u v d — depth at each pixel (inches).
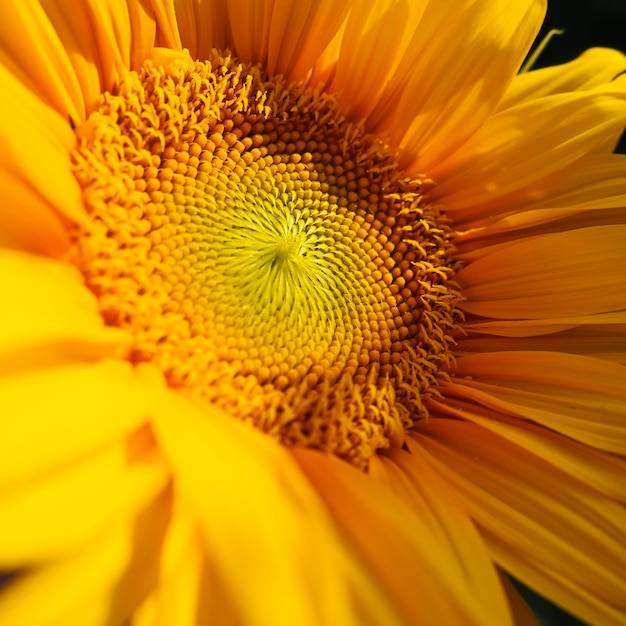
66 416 5.0
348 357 7.4
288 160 7.7
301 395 6.8
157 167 7.1
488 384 7.2
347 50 7.5
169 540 5.4
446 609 5.3
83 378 5.3
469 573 5.8
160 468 5.5
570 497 6.5
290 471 5.5
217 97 7.3
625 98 7.6
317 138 7.8
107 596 5.2
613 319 7.3
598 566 6.3
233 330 6.8
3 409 4.9
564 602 6.2
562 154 7.6
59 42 6.4
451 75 7.5
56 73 6.4
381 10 7.3
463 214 7.9
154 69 7.0
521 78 7.9
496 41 7.4
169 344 6.4
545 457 6.6
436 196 7.9
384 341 7.5
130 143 6.8
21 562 4.6
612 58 8.0
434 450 6.8
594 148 7.6
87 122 6.6
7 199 5.6
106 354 5.9
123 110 6.8
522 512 6.5
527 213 7.6
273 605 4.8
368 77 7.6
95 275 6.2
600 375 7.0
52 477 5.0
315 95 7.7
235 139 7.4
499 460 6.7
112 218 6.6
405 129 7.8
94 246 6.2
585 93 7.6
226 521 4.9
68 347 5.5
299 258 7.1
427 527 6.0
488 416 7.1
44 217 5.9
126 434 5.5
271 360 6.9
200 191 7.2
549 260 7.5
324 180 7.8
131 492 5.3
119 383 5.6
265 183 7.5
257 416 6.6
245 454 5.4
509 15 7.3
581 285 7.4
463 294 7.8
